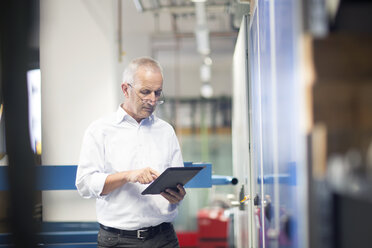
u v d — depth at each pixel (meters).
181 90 8.92
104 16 4.34
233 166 3.09
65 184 2.25
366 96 1.00
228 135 8.24
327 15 1.02
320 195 1.02
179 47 7.15
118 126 2.01
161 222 1.97
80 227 3.14
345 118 1.01
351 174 0.99
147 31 5.90
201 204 6.07
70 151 3.92
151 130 2.05
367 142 1.00
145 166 2.01
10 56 2.06
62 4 3.87
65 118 3.87
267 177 1.71
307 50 1.03
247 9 2.31
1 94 2.05
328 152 1.01
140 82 1.90
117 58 4.67
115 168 1.99
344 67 1.01
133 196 1.94
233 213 3.25
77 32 4.05
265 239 1.80
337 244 1.01
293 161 1.16
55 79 3.80
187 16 5.13
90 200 3.87
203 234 5.32
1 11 2.04
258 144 1.99
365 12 1.01
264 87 1.75
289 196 1.24
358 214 0.98
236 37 2.84
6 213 2.04
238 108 2.71
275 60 1.44
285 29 1.24
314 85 1.01
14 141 2.07
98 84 4.17
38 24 2.54
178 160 2.12
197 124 8.59
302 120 1.04
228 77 8.97
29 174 2.06
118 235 1.93
